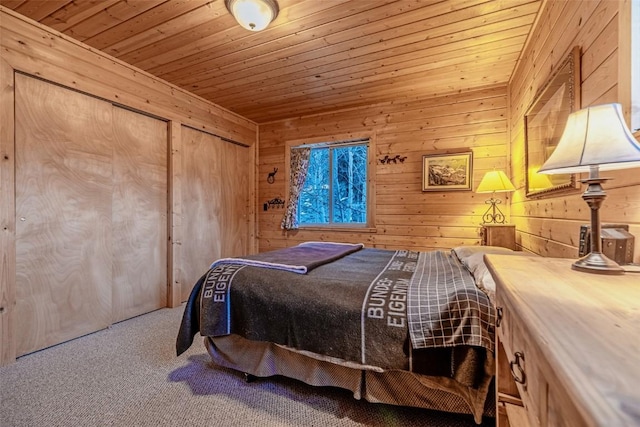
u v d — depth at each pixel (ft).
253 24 6.62
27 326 6.88
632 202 3.30
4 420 4.70
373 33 7.47
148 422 4.69
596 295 2.19
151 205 9.95
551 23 5.86
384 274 5.73
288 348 5.04
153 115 9.87
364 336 4.44
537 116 6.57
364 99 11.69
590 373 1.24
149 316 9.48
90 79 8.07
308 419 4.78
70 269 7.71
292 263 6.30
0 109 6.40
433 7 6.49
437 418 4.77
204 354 6.94
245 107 12.63
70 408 5.00
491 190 8.44
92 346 7.34
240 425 4.64
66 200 7.63
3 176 6.46
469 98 10.67
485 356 3.95
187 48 8.18
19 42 6.70
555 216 5.64
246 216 14.17
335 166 13.44
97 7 6.50
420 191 11.36
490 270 3.18
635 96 3.28
